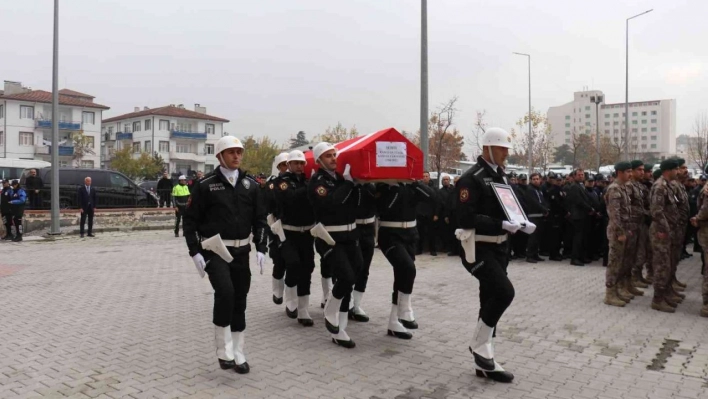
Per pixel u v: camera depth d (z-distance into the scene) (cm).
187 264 1277
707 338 645
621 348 606
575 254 1232
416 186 671
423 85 1504
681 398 462
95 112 6009
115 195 2253
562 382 503
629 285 900
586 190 1264
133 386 497
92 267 1227
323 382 507
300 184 724
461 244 512
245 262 550
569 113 11519
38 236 1880
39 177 2094
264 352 601
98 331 689
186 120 6781
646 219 982
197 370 541
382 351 603
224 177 545
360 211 684
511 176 1402
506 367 546
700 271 1159
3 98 5428
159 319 752
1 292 944
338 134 5031
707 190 752
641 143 11425
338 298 618
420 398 468
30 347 620
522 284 998
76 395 476
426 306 820
